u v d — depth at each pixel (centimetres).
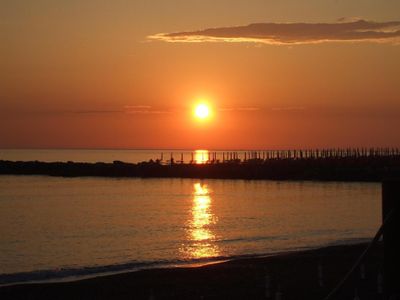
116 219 10444
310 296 3575
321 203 13812
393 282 709
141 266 5253
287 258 5159
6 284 4338
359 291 3503
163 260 5703
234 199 15100
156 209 12450
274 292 3722
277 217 10781
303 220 10219
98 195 15975
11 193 16138
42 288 3978
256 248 6594
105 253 6412
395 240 708
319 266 4028
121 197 15488
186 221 10094
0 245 7156
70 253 6456
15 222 9894
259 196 16050
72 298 3712
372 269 4231
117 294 3797
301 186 19788
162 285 4041
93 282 4169
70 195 15825
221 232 8444
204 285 4022
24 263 5741
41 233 8412
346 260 4956
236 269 4603
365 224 9500
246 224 9600
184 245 6975
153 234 8238
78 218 10594
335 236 7869
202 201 14475
